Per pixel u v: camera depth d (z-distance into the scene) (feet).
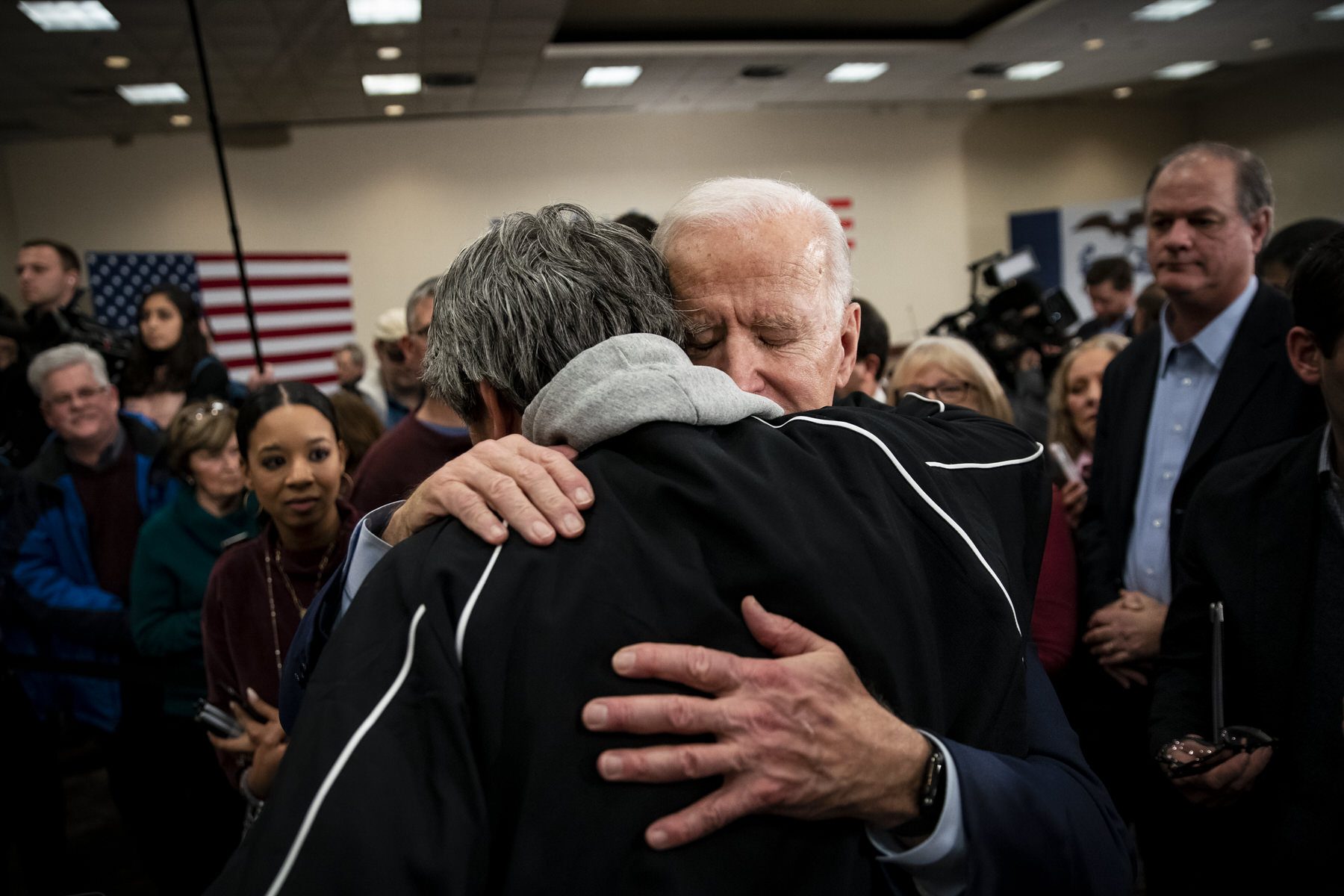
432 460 7.09
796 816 1.97
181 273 17.24
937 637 2.26
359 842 1.73
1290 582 3.89
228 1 19.80
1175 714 4.23
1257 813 3.89
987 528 2.40
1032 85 34.06
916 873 2.21
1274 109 35.94
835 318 2.83
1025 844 2.12
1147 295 9.95
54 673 6.86
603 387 2.24
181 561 6.35
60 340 11.44
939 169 37.40
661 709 1.87
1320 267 3.60
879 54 28.48
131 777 6.63
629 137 34.71
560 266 2.38
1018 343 12.80
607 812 1.88
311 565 5.03
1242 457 4.37
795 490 2.19
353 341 19.63
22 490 7.54
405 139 32.99
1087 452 7.63
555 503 2.10
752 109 35.32
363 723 1.86
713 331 2.74
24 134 29.35
